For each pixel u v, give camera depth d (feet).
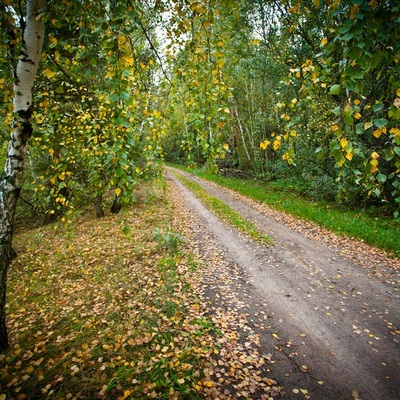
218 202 50.62
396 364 12.16
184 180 86.79
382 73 6.66
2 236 11.71
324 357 12.67
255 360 12.54
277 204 46.96
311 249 26.91
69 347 13.24
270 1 9.05
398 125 6.44
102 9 7.51
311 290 18.93
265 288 19.42
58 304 17.89
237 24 9.87
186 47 11.77
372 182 8.34
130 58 7.02
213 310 16.72
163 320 15.35
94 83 19.75
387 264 22.85
